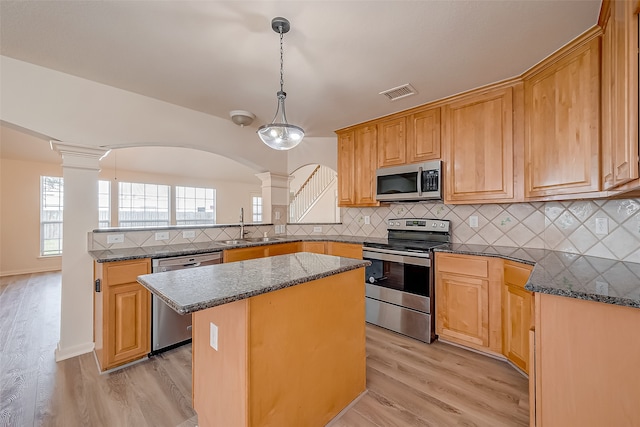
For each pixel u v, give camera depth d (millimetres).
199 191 8000
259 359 1253
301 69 2213
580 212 2088
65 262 2309
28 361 2232
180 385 1948
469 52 1957
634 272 1467
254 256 3021
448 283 2488
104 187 6457
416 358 2291
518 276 2008
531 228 2471
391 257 2779
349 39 1828
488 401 1766
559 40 1792
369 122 3361
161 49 1966
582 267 1612
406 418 1624
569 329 1171
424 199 2867
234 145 3500
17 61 2113
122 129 2594
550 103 1978
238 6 1548
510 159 2332
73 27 1735
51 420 1605
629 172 1049
